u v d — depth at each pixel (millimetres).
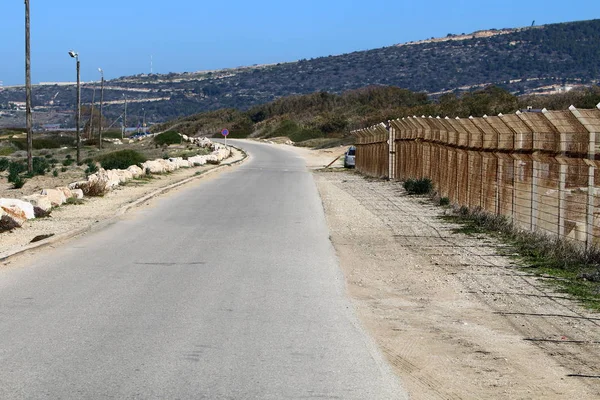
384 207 23938
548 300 10438
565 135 13461
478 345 8180
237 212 22141
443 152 25281
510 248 15062
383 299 10586
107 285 11172
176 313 9367
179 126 172000
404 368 7344
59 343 7926
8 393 6344
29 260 13461
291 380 6805
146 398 6266
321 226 18812
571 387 6809
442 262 13609
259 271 12477
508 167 17625
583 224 13672
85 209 22203
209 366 7176
